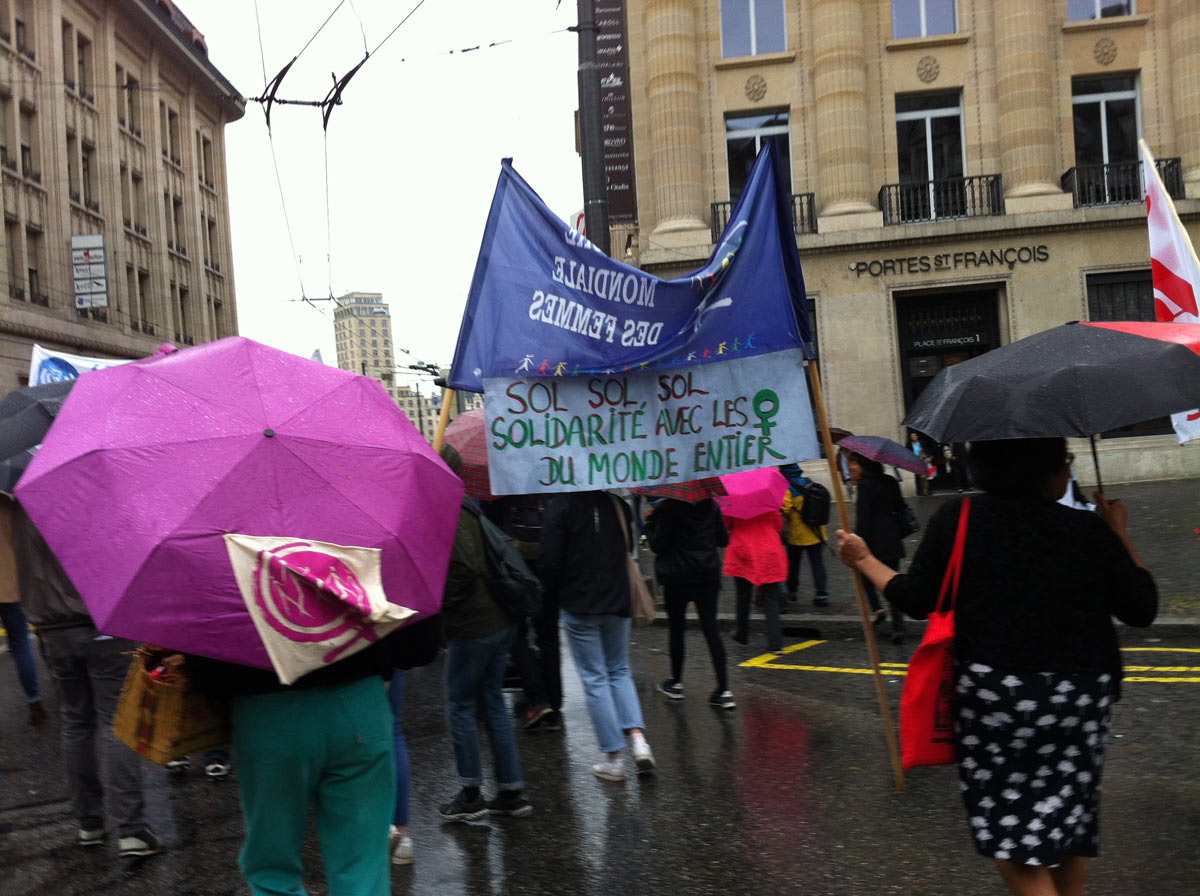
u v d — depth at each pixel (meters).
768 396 5.09
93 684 4.61
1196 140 21.73
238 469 2.69
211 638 2.52
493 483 5.09
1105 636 2.95
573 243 5.07
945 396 3.04
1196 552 11.69
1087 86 22.59
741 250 5.05
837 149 22.44
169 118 42.16
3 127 29.64
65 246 32.06
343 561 2.68
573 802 5.16
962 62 22.75
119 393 2.85
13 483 4.49
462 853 4.54
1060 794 2.89
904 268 22.09
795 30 23.08
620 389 5.17
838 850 4.36
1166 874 3.97
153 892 4.26
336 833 2.97
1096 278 21.77
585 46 11.68
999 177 22.42
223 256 46.97
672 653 7.18
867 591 9.64
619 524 5.44
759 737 6.16
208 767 5.82
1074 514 2.99
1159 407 2.79
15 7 30.61
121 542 2.54
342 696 2.88
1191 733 5.82
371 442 2.95
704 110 23.19
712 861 4.32
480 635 4.78
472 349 5.10
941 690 3.02
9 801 5.52
